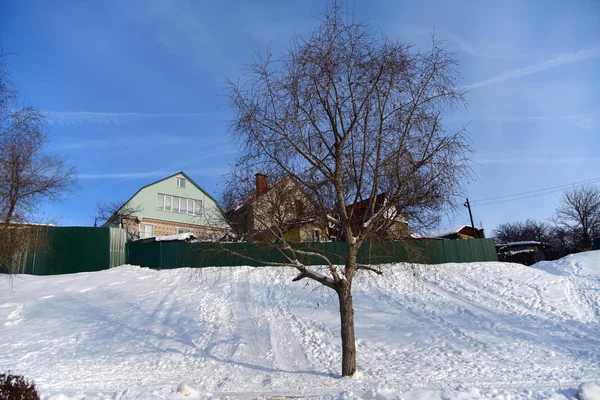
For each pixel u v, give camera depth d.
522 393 6.86
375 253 10.45
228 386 8.36
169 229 35.50
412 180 8.62
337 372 9.52
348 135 9.01
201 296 17.62
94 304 16.75
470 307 16.00
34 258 22.22
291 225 9.66
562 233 51.91
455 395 6.33
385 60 8.71
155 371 9.83
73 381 8.79
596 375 8.41
